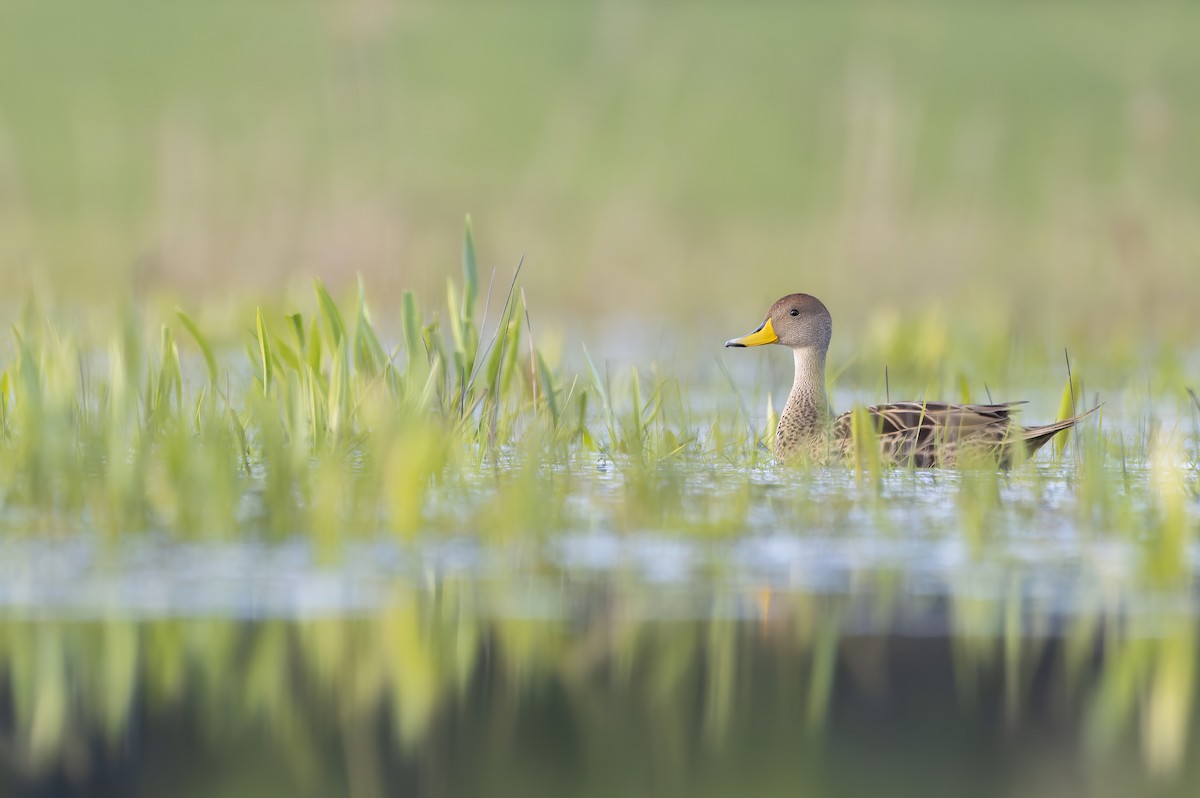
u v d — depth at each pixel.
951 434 13.18
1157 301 26.31
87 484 10.10
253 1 57.53
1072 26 57.53
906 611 8.34
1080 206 31.56
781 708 7.10
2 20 55.34
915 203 38.41
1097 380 20.16
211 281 27.44
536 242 34.38
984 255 31.56
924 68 53.25
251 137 42.94
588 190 43.41
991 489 10.70
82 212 39.81
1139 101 32.72
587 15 58.00
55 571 8.77
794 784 6.33
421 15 57.16
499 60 53.56
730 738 6.76
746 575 8.99
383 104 43.34
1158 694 7.24
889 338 21.72
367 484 9.98
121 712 7.01
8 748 6.62
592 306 29.36
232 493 9.62
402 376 12.30
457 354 12.84
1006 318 23.97
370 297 23.67
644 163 45.91
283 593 8.48
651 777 6.36
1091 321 25.03
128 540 9.39
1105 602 8.55
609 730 6.89
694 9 58.16
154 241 28.89
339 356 12.16
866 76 51.53
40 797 6.17
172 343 12.21
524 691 7.29
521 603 8.42
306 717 7.04
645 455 12.05
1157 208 30.25
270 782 6.33
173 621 8.00
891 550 9.55
